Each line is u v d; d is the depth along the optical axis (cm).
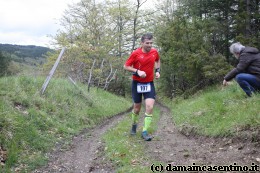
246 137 556
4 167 499
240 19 1764
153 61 661
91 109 1236
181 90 2597
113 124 1045
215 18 2114
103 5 2725
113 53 2647
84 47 2003
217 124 691
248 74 726
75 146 693
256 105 655
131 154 557
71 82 1415
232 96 869
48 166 541
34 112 799
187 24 2259
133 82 688
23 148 601
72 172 509
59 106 1020
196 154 536
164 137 727
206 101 1023
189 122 852
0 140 565
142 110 1862
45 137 700
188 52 2100
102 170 504
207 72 1795
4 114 657
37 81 1123
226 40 2044
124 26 3250
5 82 943
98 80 2584
